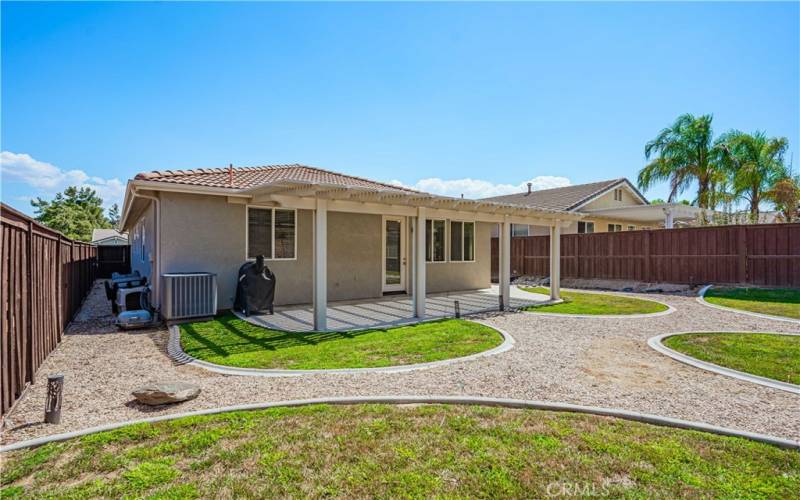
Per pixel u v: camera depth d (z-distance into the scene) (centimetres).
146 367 563
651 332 777
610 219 2252
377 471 293
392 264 1329
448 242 1454
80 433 353
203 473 291
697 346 650
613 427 369
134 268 1823
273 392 459
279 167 1356
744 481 282
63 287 794
